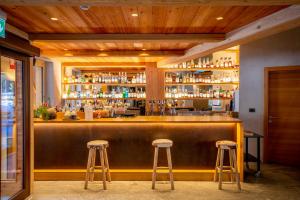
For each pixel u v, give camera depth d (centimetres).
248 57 659
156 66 845
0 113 374
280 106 621
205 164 523
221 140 520
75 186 484
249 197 429
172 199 423
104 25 446
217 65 783
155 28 468
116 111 622
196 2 295
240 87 671
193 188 472
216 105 864
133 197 431
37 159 525
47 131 526
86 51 690
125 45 615
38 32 491
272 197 429
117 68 992
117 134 524
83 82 870
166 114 799
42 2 294
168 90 838
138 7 354
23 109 425
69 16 393
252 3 298
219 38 504
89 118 523
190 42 539
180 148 522
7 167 426
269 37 626
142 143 525
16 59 404
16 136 427
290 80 609
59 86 846
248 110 658
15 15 387
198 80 805
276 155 627
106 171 505
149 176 516
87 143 486
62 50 681
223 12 377
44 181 514
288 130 614
